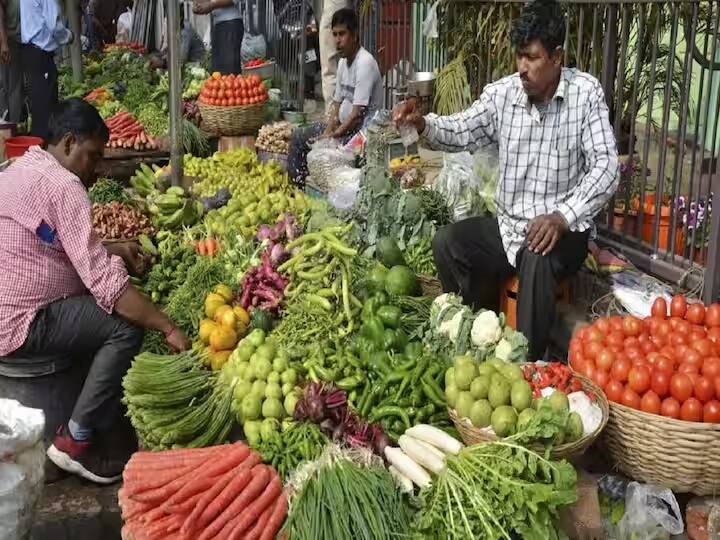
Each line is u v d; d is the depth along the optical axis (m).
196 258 4.97
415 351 3.76
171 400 3.59
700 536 3.01
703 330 3.34
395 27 8.33
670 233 4.34
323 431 3.36
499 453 2.81
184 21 12.67
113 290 3.69
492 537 2.60
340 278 4.38
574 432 2.96
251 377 3.65
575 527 2.97
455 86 6.37
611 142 3.86
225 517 2.88
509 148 4.11
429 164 5.93
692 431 2.90
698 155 5.19
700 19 4.42
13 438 2.93
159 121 9.11
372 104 6.68
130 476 3.04
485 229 4.30
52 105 8.70
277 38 12.54
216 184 6.51
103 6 16.17
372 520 2.78
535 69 3.82
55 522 3.55
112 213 5.43
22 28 8.40
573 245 3.89
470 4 6.24
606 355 3.21
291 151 6.91
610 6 4.56
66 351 3.81
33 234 3.65
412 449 3.10
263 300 4.52
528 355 3.87
